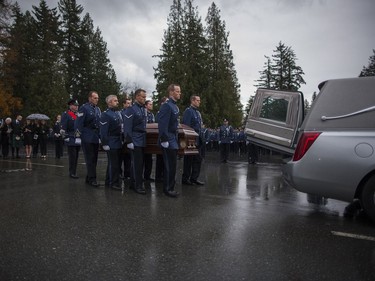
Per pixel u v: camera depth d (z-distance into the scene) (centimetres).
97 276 276
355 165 435
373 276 279
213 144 2741
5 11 2967
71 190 654
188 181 767
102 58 5053
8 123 1509
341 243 360
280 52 4800
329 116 462
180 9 3781
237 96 4088
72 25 4438
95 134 732
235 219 450
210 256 319
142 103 649
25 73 3878
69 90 4300
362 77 460
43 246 342
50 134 2362
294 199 606
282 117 652
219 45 3919
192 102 761
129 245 346
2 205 516
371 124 439
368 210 434
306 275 281
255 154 1471
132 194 623
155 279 272
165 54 3809
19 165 1121
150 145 710
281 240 367
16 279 269
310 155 460
